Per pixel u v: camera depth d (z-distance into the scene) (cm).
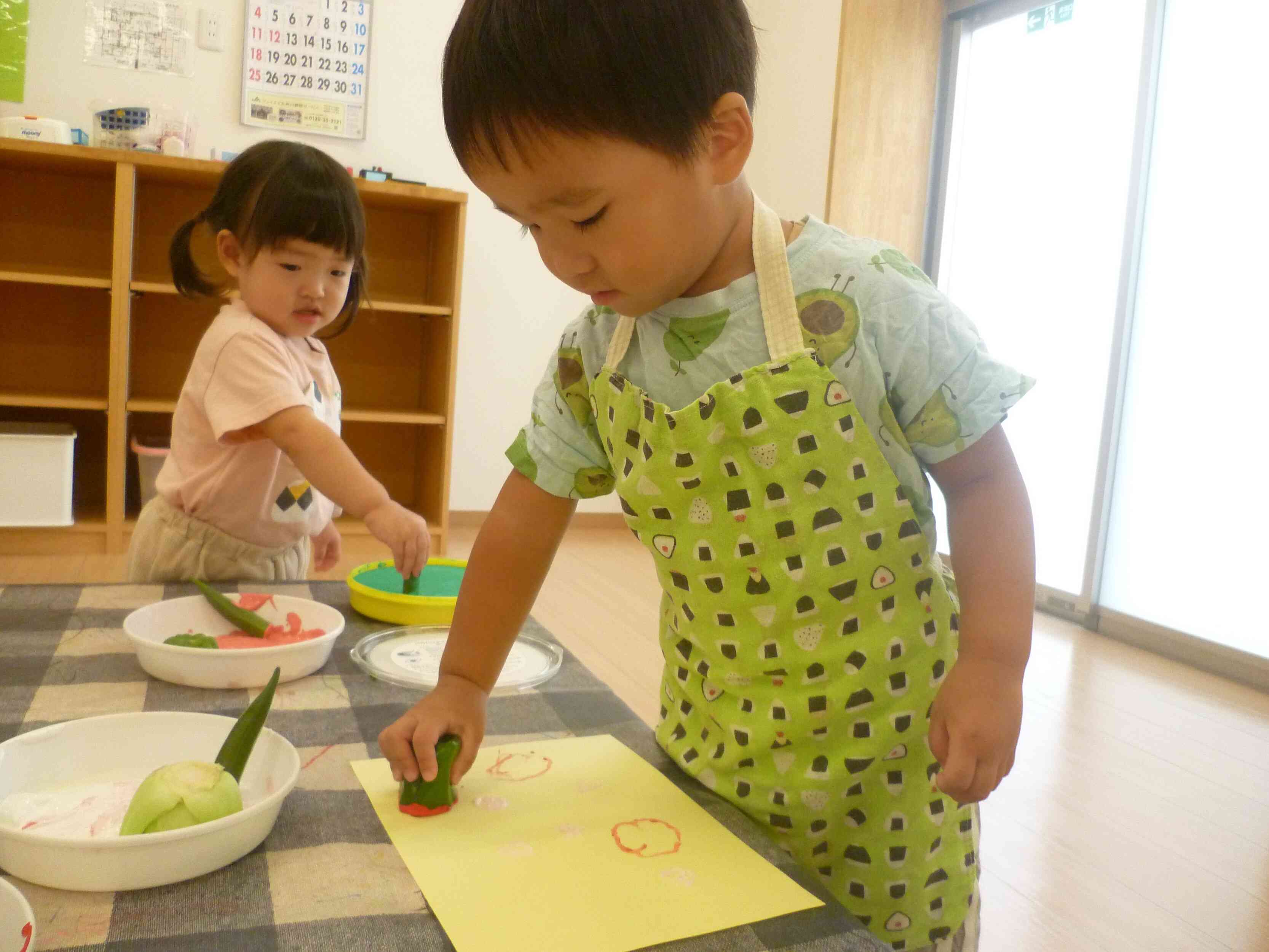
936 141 320
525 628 89
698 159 48
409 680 73
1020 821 155
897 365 55
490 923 44
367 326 325
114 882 44
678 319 57
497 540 66
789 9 338
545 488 66
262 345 109
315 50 312
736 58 50
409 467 337
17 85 287
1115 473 265
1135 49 262
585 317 65
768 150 350
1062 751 183
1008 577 56
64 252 293
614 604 255
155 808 47
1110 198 269
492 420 349
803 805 59
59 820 50
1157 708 209
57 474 262
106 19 292
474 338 343
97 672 71
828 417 55
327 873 47
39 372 296
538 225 50
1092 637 262
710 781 61
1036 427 291
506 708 72
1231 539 238
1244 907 135
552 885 47
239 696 69
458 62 47
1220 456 241
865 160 313
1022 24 295
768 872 50
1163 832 154
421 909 45
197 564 115
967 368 55
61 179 290
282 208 108
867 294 55
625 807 57
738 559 58
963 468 58
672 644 67
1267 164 230
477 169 49
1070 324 281
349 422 325
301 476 117
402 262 324
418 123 325
